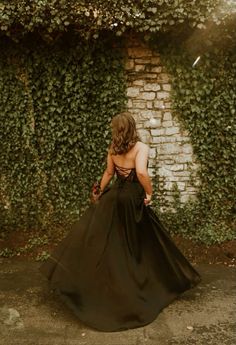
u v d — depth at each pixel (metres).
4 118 5.21
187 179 5.43
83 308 3.27
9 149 5.27
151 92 5.29
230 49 5.10
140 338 3.10
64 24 4.64
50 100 5.18
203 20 4.63
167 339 3.09
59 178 5.35
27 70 5.12
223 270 4.56
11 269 4.54
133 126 3.42
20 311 3.53
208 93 5.17
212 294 3.90
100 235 3.46
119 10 4.64
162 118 5.34
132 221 3.47
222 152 5.32
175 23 4.68
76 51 5.07
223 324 3.33
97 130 5.26
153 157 5.40
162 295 3.43
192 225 5.29
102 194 3.68
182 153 5.39
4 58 5.11
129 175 3.50
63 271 3.45
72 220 5.39
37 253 4.97
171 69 5.18
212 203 5.41
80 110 5.21
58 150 5.29
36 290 3.97
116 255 3.38
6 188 5.35
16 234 5.28
